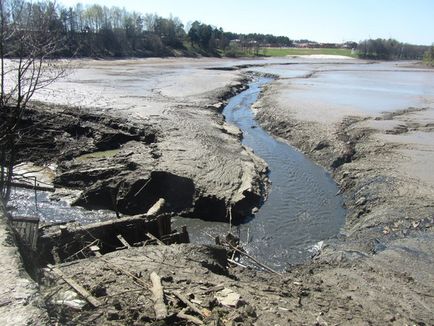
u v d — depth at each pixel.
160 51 126.94
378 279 13.27
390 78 81.38
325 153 29.92
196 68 92.69
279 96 50.12
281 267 16.81
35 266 9.71
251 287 11.37
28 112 30.42
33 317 5.85
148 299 9.34
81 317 8.04
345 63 138.50
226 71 87.38
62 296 8.63
